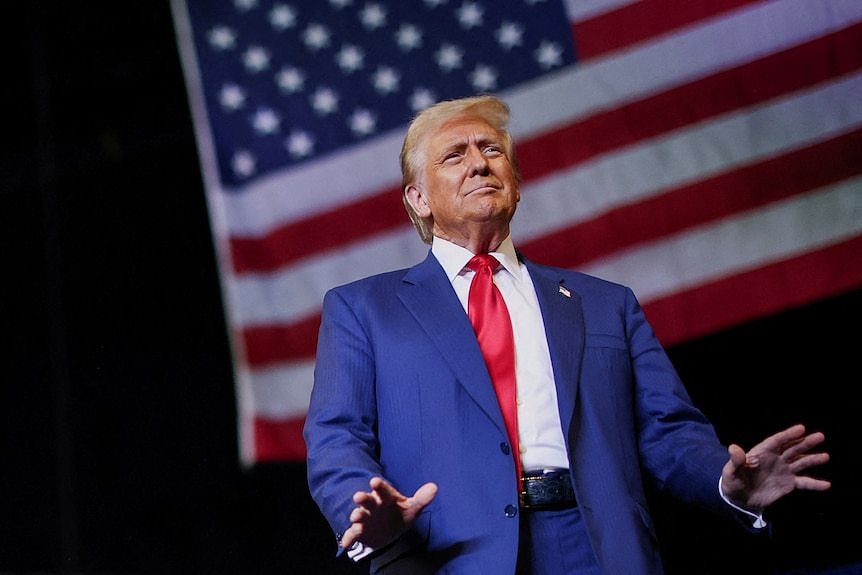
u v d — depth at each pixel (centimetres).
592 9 594
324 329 331
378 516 267
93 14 800
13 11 802
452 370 308
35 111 821
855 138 557
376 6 620
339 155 606
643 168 572
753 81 571
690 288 557
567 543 295
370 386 317
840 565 538
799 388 575
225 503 741
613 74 584
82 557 773
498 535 285
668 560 554
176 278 782
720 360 587
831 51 566
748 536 546
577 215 571
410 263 591
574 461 300
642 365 336
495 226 342
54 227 812
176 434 762
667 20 585
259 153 611
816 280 547
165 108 800
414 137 361
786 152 562
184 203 788
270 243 602
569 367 315
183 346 772
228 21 625
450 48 607
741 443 578
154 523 755
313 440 305
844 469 558
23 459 795
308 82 616
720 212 561
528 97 590
